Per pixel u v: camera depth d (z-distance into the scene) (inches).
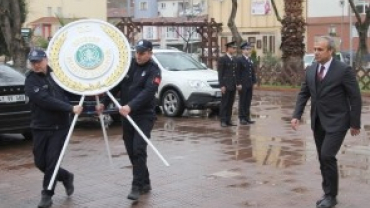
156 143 414.9
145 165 270.5
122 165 344.2
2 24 724.0
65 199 272.1
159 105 587.2
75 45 262.8
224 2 2074.3
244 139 429.7
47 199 257.9
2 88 394.6
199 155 369.7
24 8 1093.1
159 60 594.9
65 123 259.0
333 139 241.4
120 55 265.1
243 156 365.1
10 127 400.8
